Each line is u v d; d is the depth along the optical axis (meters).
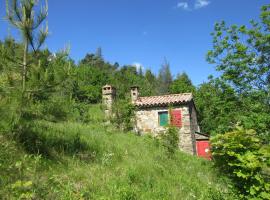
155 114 22.06
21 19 7.29
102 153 9.34
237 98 14.76
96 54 98.12
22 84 7.07
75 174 6.75
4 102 6.72
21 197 4.23
